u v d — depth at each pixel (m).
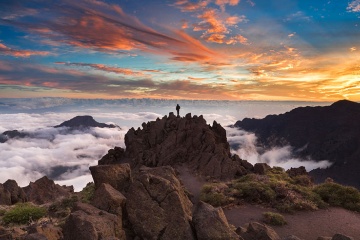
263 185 29.95
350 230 21.84
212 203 27.81
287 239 13.29
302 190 29.36
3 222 22.48
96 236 10.96
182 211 12.95
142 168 16.36
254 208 26.86
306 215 24.92
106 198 13.61
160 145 52.53
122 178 15.95
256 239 13.73
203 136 49.41
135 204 13.55
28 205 27.80
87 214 12.45
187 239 12.28
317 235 21.03
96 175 15.53
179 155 47.47
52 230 12.65
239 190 29.53
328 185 30.06
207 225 12.47
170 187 13.65
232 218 24.53
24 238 11.00
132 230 13.16
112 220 12.48
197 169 43.19
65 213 23.22
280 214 24.69
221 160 42.75
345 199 27.67
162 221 12.84
